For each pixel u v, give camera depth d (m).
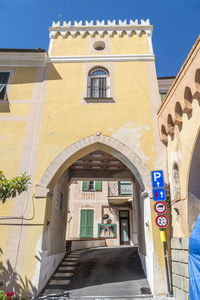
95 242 17.84
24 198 8.04
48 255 8.48
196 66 5.90
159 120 8.77
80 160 12.45
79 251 14.72
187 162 6.61
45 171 8.45
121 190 19.83
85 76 10.12
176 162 7.42
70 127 9.12
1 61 10.50
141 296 6.71
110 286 7.62
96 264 10.62
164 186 7.75
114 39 11.02
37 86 10.00
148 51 10.65
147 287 7.45
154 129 8.98
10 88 9.94
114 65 10.30
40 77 10.19
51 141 8.91
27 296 6.80
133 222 19.80
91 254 13.28
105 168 13.69
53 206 9.45
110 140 8.83
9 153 8.78
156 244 7.37
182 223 6.66
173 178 7.62
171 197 7.67
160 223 6.96
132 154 8.59
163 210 7.09
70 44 10.98
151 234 7.56
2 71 10.30
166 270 6.84
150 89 9.74
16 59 10.45
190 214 6.41
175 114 7.17
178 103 7.08
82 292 7.16
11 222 7.71
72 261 11.30
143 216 9.23
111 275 8.84
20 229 7.64
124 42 10.93
